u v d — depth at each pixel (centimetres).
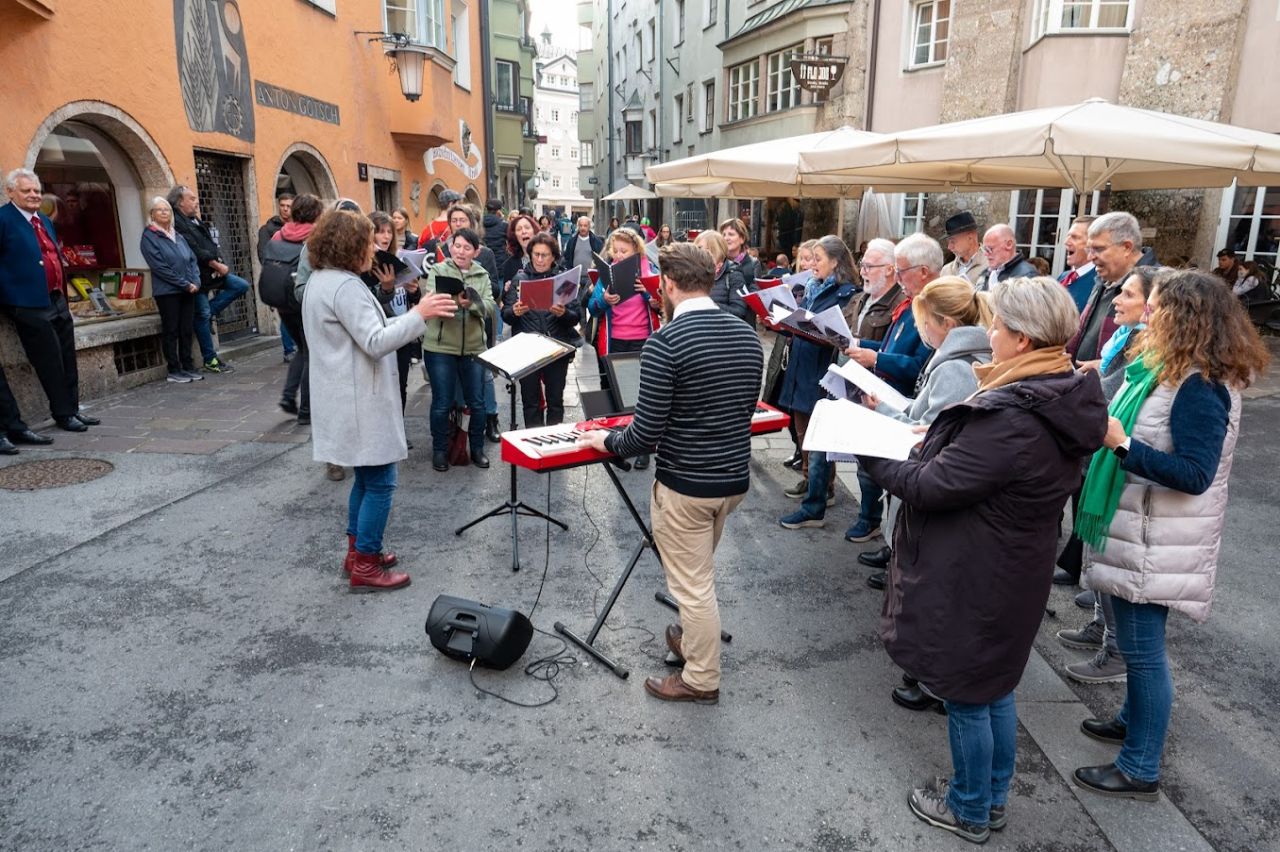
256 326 1029
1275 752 288
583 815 249
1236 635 371
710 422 273
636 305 589
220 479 538
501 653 318
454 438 582
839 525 491
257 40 962
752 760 276
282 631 352
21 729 282
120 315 772
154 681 313
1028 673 334
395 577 393
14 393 631
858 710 306
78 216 809
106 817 243
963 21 1406
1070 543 401
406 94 1190
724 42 2108
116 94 726
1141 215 1282
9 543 434
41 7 620
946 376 283
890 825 247
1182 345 231
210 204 916
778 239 1994
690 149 2614
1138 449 233
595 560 433
